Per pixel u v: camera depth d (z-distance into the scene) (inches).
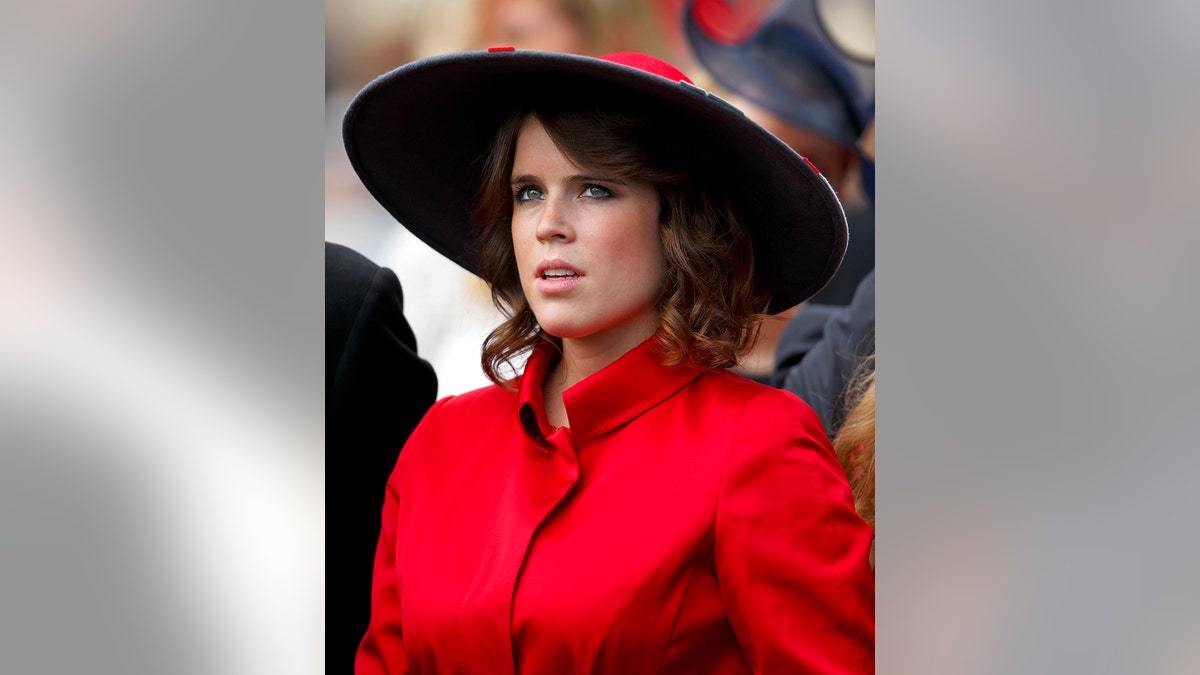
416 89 261.4
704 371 255.8
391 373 343.3
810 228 262.5
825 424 367.9
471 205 293.9
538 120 244.2
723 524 231.6
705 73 406.0
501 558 241.3
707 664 236.7
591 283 241.9
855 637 234.4
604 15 406.3
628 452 245.4
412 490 271.9
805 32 405.4
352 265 346.6
